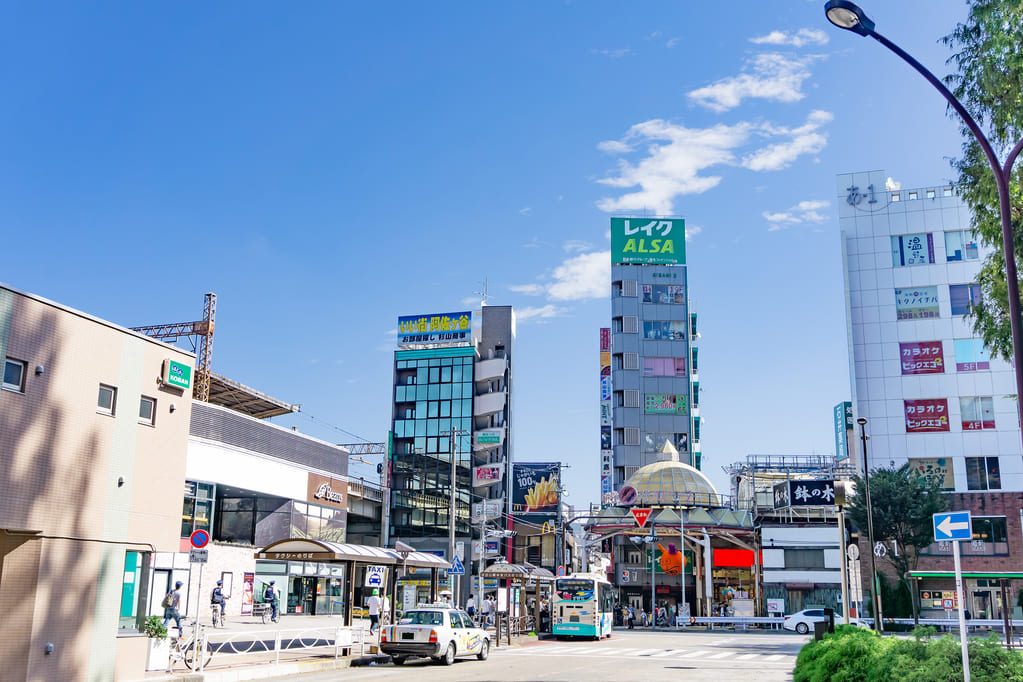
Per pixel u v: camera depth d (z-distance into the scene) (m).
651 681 21.17
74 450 17.73
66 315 17.83
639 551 74.44
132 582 20.39
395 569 32.69
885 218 71.62
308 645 28.69
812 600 65.50
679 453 96.19
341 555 27.91
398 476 85.38
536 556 78.69
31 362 16.86
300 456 53.50
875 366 69.31
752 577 70.75
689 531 68.94
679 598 72.94
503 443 85.81
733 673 24.03
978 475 65.50
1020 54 17.16
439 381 87.75
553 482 79.56
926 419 67.38
